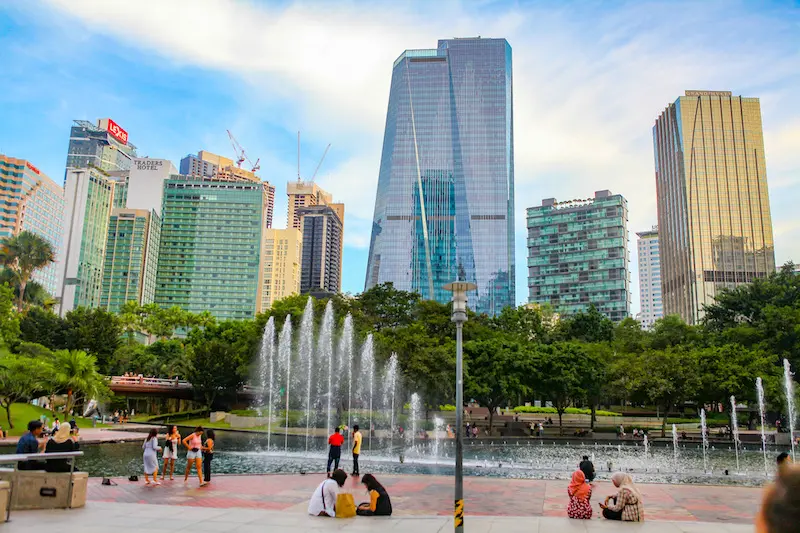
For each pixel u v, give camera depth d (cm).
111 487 2191
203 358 8338
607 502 1723
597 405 10925
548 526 1573
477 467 3631
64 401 8056
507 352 7369
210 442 2362
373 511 1705
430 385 6881
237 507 1839
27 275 10925
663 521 1673
